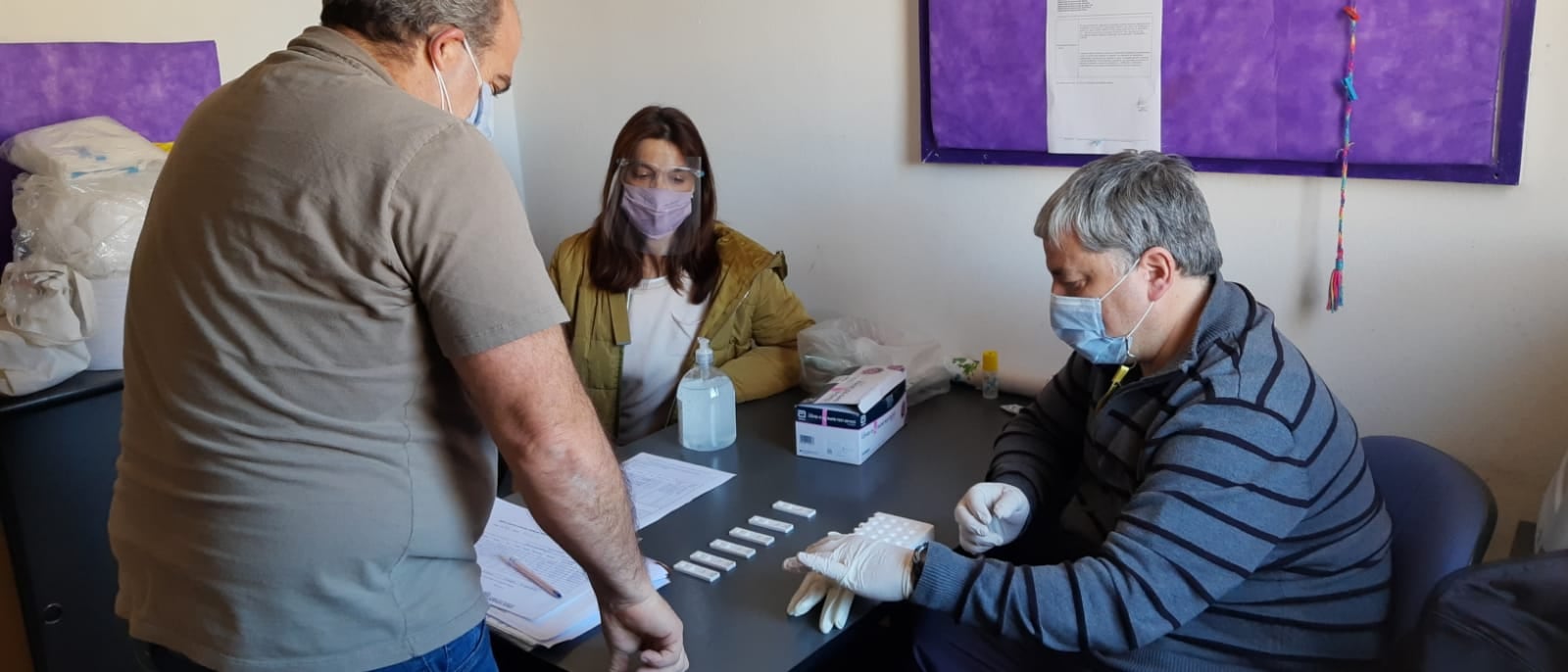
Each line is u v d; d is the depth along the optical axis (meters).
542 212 2.84
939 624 1.56
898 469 1.73
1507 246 1.60
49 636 1.79
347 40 1.04
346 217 0.93
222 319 0.97
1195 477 1.20
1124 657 1.33
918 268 2.23
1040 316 2.08
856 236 2.30
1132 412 1.38
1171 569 1.19
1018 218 2.06
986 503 1.46
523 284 0.97
